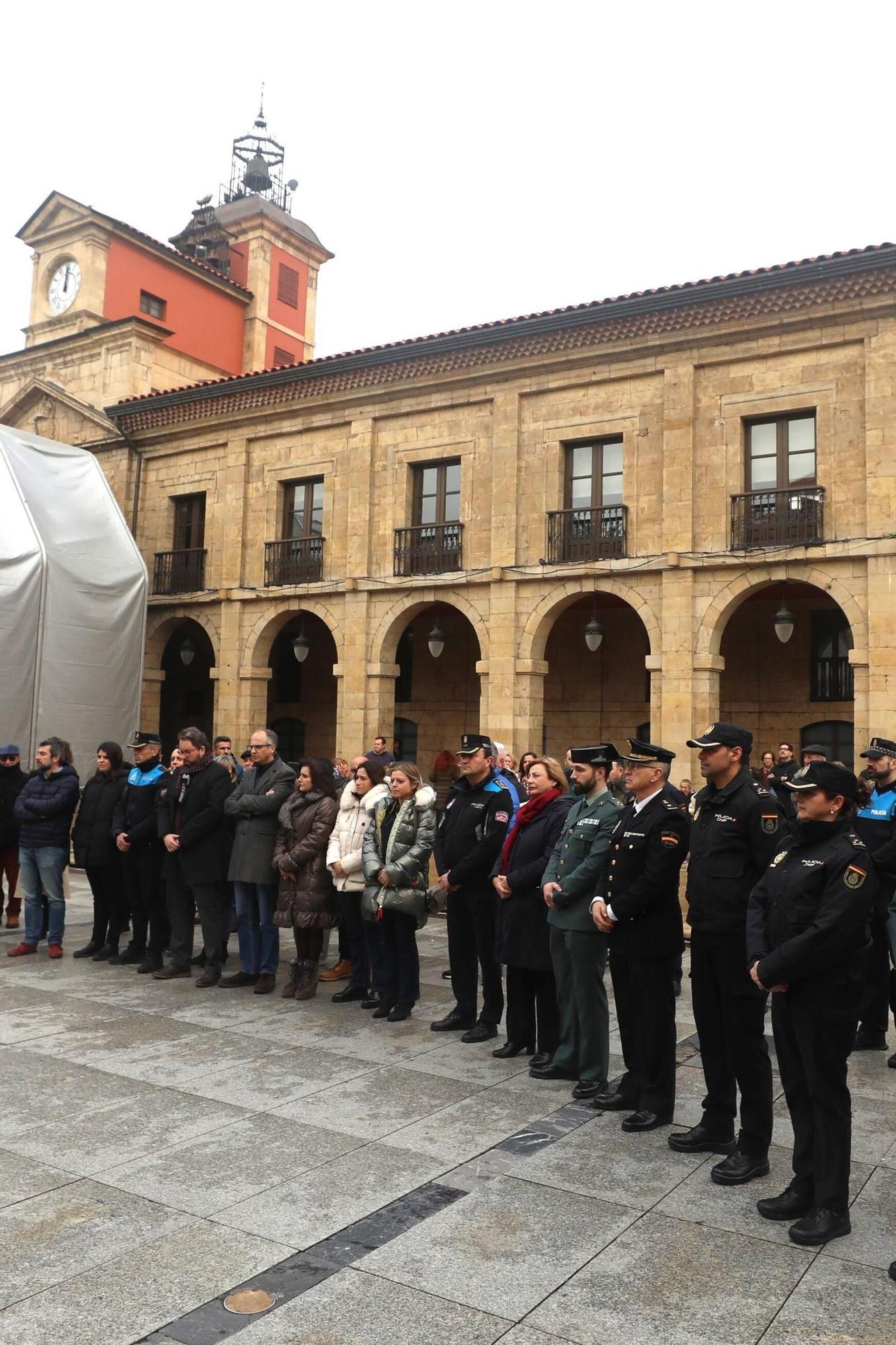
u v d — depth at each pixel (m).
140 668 18.81
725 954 5.37
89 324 25.73
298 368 20.50
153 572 23.20
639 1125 5.91
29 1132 5.64
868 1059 7.57
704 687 16.28
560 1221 4.67
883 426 15.13
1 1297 3.92
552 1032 7.08
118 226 26.33
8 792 12.16
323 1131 5.73
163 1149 5.43
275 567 21.22
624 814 6.36
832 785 4.85
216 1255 4.28
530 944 7.08
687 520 16.56
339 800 9.17
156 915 9.88
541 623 17.94
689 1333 3.77
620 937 6.14
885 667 14.83
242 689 21.45
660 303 16.62
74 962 10.41
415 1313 3.86
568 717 21.05
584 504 18.00
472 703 22.47
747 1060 5.28
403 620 19.80
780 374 16.14
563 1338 3.71
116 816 10.20
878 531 15.03
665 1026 6.04
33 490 18.08
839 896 4.69
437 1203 4.82
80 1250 4.30
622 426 17.48
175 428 22.84
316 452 21.06
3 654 16.62
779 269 15.55
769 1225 4.70
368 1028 7.98
